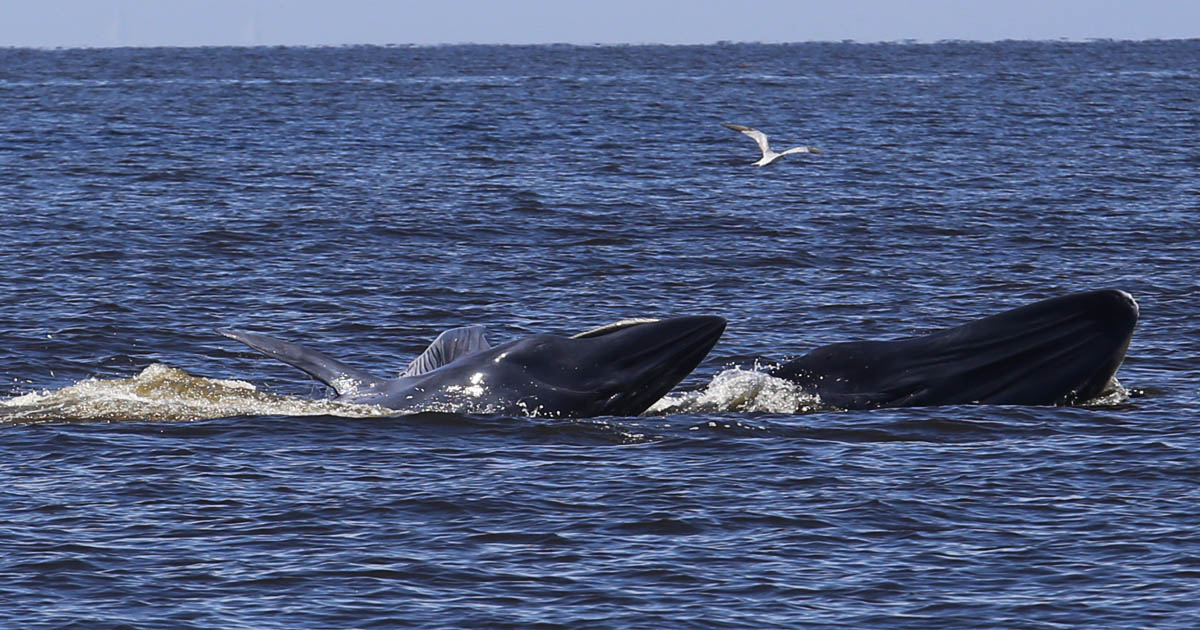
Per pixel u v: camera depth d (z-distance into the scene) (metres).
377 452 83.88
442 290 146.38
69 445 84.38
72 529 70.25
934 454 83.75
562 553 67.88
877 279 153.25
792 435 88.31
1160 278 153.00
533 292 146.75
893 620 60.59
